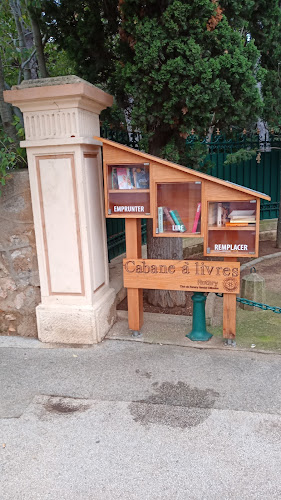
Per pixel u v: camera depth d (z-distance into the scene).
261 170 9.43
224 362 3.99
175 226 4.17
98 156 4.56
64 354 4.25
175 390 3.54
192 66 4.24
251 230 3.99
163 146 5.25
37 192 4.25
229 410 3.24
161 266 4.28
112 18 5.23
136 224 4.32
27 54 7.02
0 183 4.36
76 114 3.95
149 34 4.25
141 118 4.64
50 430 3.08
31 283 4.58
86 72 5.54
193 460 2.73
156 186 4.11
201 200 4.02
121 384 3.65
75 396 3.50
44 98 3.89
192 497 2.43
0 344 4.54
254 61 4.72
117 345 4.41
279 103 7.23
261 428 3.02
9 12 7.52
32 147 4.13
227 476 2.58
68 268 4.36
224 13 4.73
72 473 2.65
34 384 3.70
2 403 3.43
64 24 5.55
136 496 2.45
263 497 2.42
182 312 5.39
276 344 4.34
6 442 2.96
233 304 4.22
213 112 4.88
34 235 4.45
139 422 3.13
